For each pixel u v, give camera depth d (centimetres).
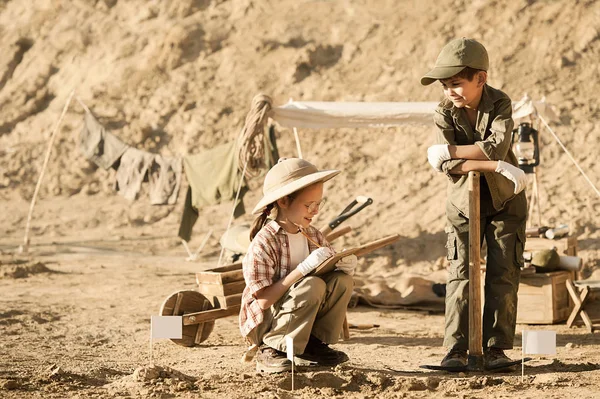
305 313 615
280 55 2562
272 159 1424
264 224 652
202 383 606
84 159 2456
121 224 2111
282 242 632
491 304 668
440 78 644
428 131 2105
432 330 948
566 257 992
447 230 683
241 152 1302
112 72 2723
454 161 649
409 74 2347
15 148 2583
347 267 634
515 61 2253
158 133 2462
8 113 2745
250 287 617
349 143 2158
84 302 1163
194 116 2450
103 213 2191
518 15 2367
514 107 1331
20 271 1474
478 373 654
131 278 1442
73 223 2148
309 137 2217
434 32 2434
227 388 590
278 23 2677
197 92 2538
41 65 2872
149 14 2891
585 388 593
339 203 1944
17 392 586
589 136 1902
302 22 2661
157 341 861
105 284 1363
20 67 2909
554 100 2064
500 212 671
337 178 2044
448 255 685
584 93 2075
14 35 3009
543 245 1029
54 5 3066
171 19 2842
